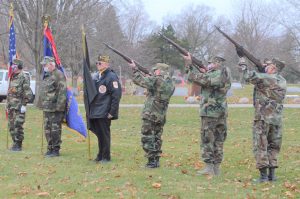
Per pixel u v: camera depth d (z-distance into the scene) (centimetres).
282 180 813
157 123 902
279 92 792
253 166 941
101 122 963
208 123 837
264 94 790
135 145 1218
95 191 736
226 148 1170
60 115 1048
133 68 879
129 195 711
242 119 1795
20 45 2948
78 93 3566
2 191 739
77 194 720
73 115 1074
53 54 1080
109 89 952
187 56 819
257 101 798
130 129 1561
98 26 3152
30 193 727
